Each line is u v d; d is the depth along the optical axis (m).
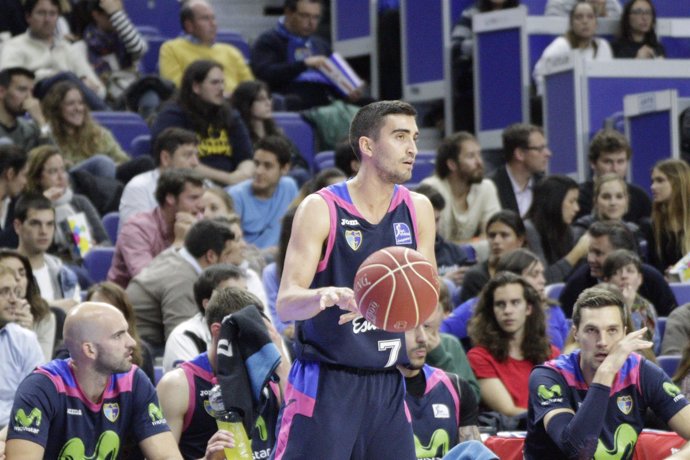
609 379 13.84
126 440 13.71
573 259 21.70
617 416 14.32
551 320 19.16
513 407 17.38
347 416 11.25
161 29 33.28
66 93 24.62
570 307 20.23
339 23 32.91
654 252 22.59
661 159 25.72
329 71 29.67
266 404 13.95
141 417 13.38
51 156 21.33
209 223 18.83
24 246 18.91
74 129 24.78
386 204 11.40
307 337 11.32
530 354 17.72
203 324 16.38
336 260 11.23
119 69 29.56
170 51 28.98
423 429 14.88
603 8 30.30
